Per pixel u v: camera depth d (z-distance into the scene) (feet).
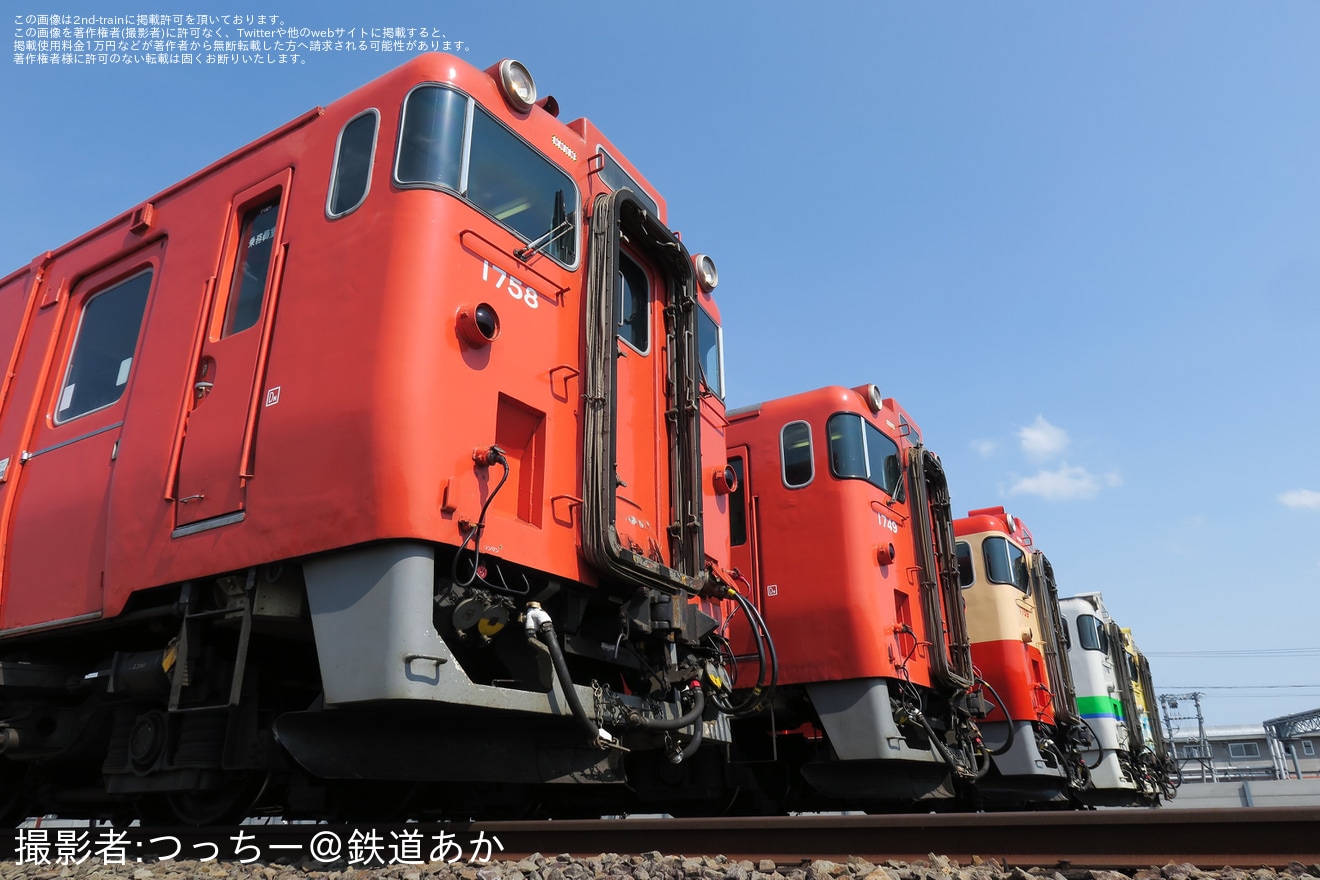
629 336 23.81
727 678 24.04
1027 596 53.57
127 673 19.51
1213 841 13.02
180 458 19.04
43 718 21.65
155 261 22.57
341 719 16.24
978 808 45.06
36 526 22.03
